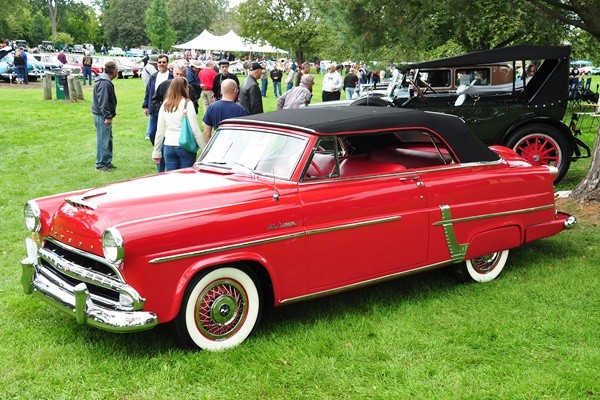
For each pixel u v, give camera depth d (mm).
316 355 4258
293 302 4535
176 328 4145
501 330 4648
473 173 5445
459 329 4664
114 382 3889
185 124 7668
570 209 7852
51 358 4180
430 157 5457
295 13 58812
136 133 15305
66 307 4168
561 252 6520
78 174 10438
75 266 4246
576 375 3947
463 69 10148
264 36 58969
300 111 5289
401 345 4402
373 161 5281
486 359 4219
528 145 9406
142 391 3785
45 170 10766
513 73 9469
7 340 4457
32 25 101750
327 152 4738
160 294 3980
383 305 5152
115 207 4152
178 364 4055
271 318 4871
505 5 9453
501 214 5555
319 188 4637
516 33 14484
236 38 47188
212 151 5367
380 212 4855
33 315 4898
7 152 12445
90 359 4164
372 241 4824
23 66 29188
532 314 4949
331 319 4867
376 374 4004
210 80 15750
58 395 3742
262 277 4516
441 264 5262
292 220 4449
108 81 10562
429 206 5129
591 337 4527
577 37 14406
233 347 4316
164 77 11148
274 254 4375
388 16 8312
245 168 4895
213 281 4211
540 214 5871
